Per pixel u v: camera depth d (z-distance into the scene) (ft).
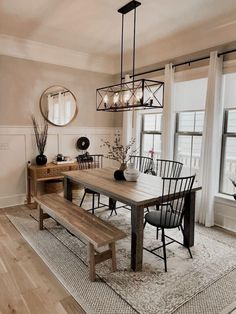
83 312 6.17
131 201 7.63
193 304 6.52
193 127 13.09
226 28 10.76
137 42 13.58
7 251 9.08
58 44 14.08
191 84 12.55
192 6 9.39
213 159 11.28
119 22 10.97
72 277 7.59
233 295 6.91
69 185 11.60
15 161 14.06
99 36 12.73
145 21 10.82
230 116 11.48
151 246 9.61
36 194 13.61
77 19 10.67
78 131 16.44
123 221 12.00
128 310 6.26
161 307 6.39
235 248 9.55
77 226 8.03
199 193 11.84
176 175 12.73
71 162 15.19
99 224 8.21
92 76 16.62
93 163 15.97
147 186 9.23
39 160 14.24
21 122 14.07
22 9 9.78
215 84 10.96
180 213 8.76
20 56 13.62
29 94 14.19
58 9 9.77
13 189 14.16
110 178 10.55
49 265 8.21
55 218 9.53
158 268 8.11
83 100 16.43
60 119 15.49
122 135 17.01
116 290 7.00
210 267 8.22
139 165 15.23
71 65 15.56
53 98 15.08
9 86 13.48
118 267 8.13
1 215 12.59
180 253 9.10
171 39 13.00
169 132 13.25
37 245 9.54
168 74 13.06
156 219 8.53
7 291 6.91
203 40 11.76
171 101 13.10
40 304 6.43
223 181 12.01
